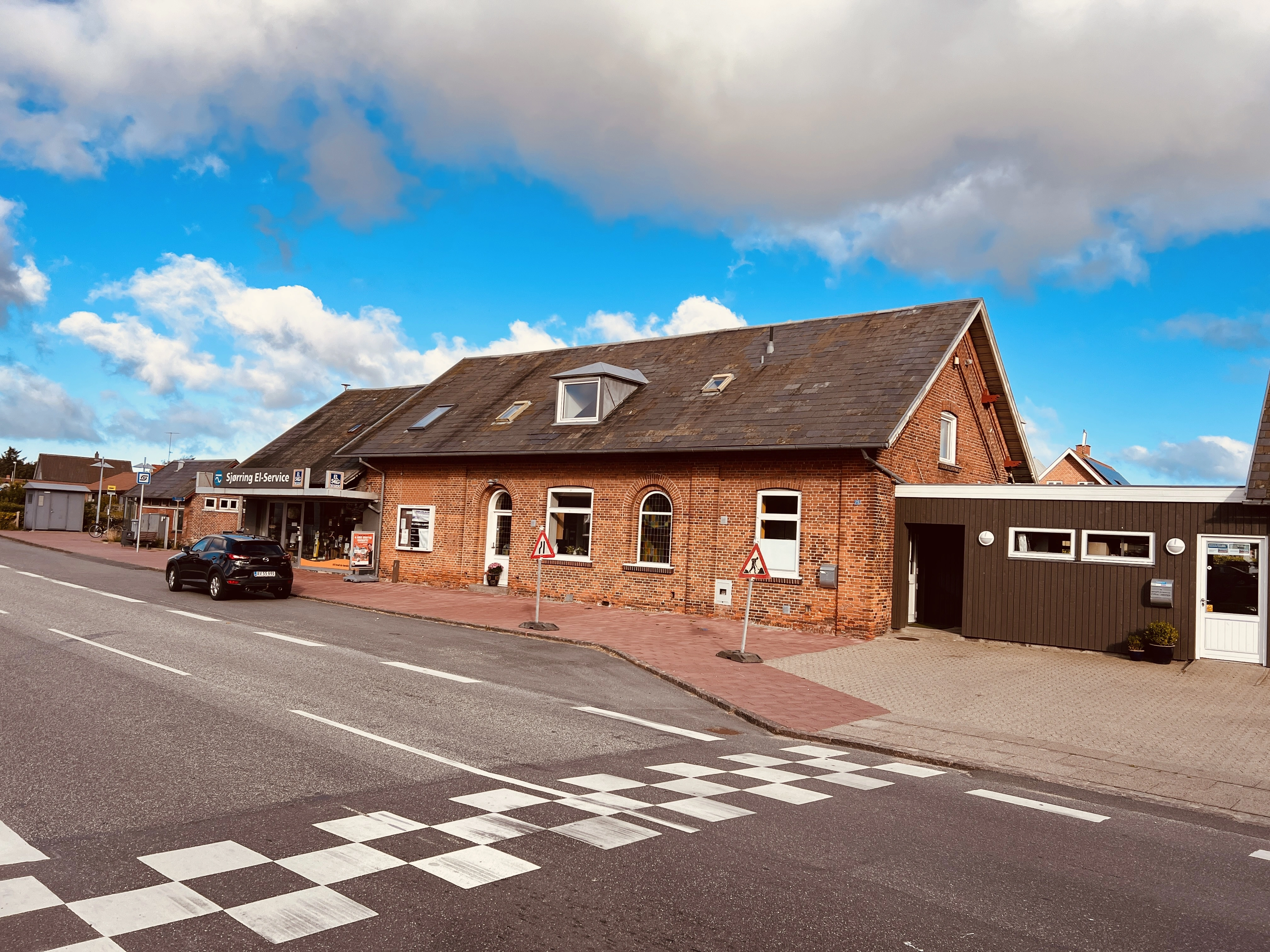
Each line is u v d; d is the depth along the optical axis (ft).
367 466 87.25
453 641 49.93
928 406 64.18
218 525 114.93
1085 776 27.66
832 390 62.39
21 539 134.10
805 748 30.55
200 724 27.04
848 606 56.49
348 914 14.30
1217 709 37.99
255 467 106.83
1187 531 49.06
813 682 42.27
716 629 57.67
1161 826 22.71
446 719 29.96
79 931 13.33
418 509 82.69
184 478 132.16
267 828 18.33
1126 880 17.94
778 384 66.28
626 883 16.16
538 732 29.12
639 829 19.38
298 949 13.02
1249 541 47.52
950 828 21.03
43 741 24.39
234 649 42.47
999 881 17.43
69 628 46.85
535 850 17.70
